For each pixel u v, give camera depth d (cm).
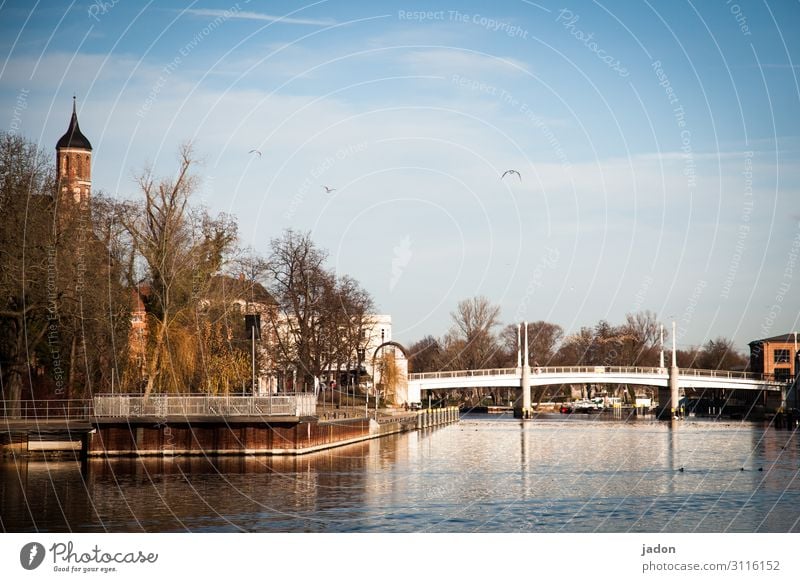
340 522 6956
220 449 10238
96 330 10600
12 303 10488
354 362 17512
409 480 8981
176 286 10800
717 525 7044
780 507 7681
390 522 6981
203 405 10200
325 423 11750
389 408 18875
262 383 14938
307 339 14638
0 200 10281
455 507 7575
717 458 11244
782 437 14662
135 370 10812
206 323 11044
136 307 11838
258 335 13638
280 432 10312
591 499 7994
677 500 7981
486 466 10300
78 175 15712
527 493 8281
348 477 9106
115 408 10112
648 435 15262
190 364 10612
